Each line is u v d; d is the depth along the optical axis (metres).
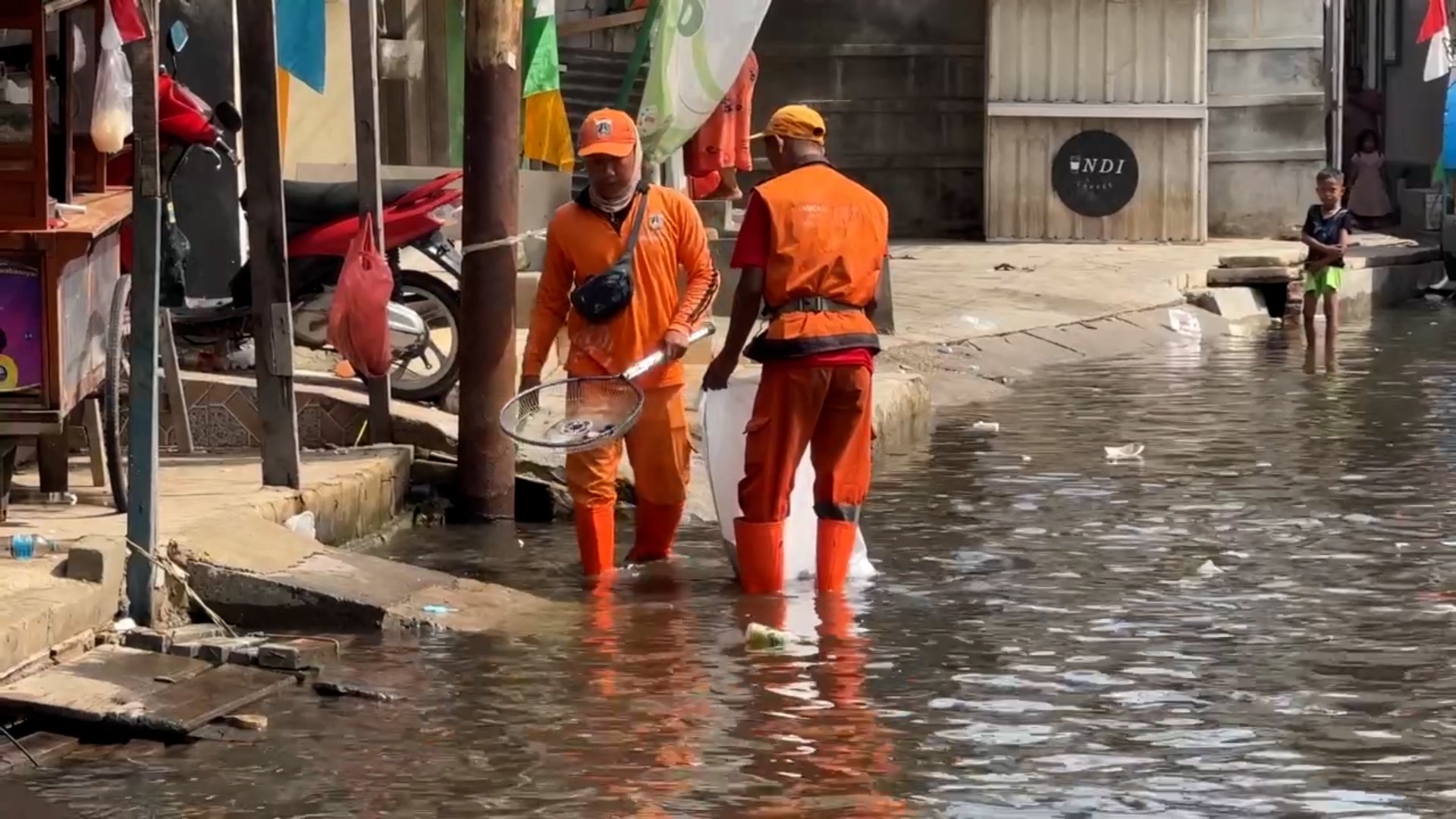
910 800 7.27
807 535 11.11
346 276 12.55
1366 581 10.70
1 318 9.51
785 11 28.70
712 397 10.89
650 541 11.26
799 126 10.70
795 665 9.05
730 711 8.33
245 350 14.05
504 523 12.40
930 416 16.28
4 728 7.98
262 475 11.35
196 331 13.78
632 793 7.33
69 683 8.20
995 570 11.03
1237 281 24.88
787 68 28.77
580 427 10.55
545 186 17.27
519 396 10.60
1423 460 14.33
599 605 10.23
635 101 19.98
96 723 7.95
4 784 7.43
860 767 7.63
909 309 21.33
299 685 8.69
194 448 12.82
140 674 8.45
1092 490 13.34
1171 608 10.12
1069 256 26.39
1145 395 17.94
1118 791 7.38
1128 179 28.20
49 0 9.52
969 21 28.80
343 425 13.16
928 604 10.24
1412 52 35.03
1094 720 8.23
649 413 10.95
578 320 10.85
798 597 10.44
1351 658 9.19
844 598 10.41
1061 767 7.65
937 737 8.00
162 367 12.62
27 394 9.57
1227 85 28.95
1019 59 28.20
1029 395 18.05
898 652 9.28
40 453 10.65
